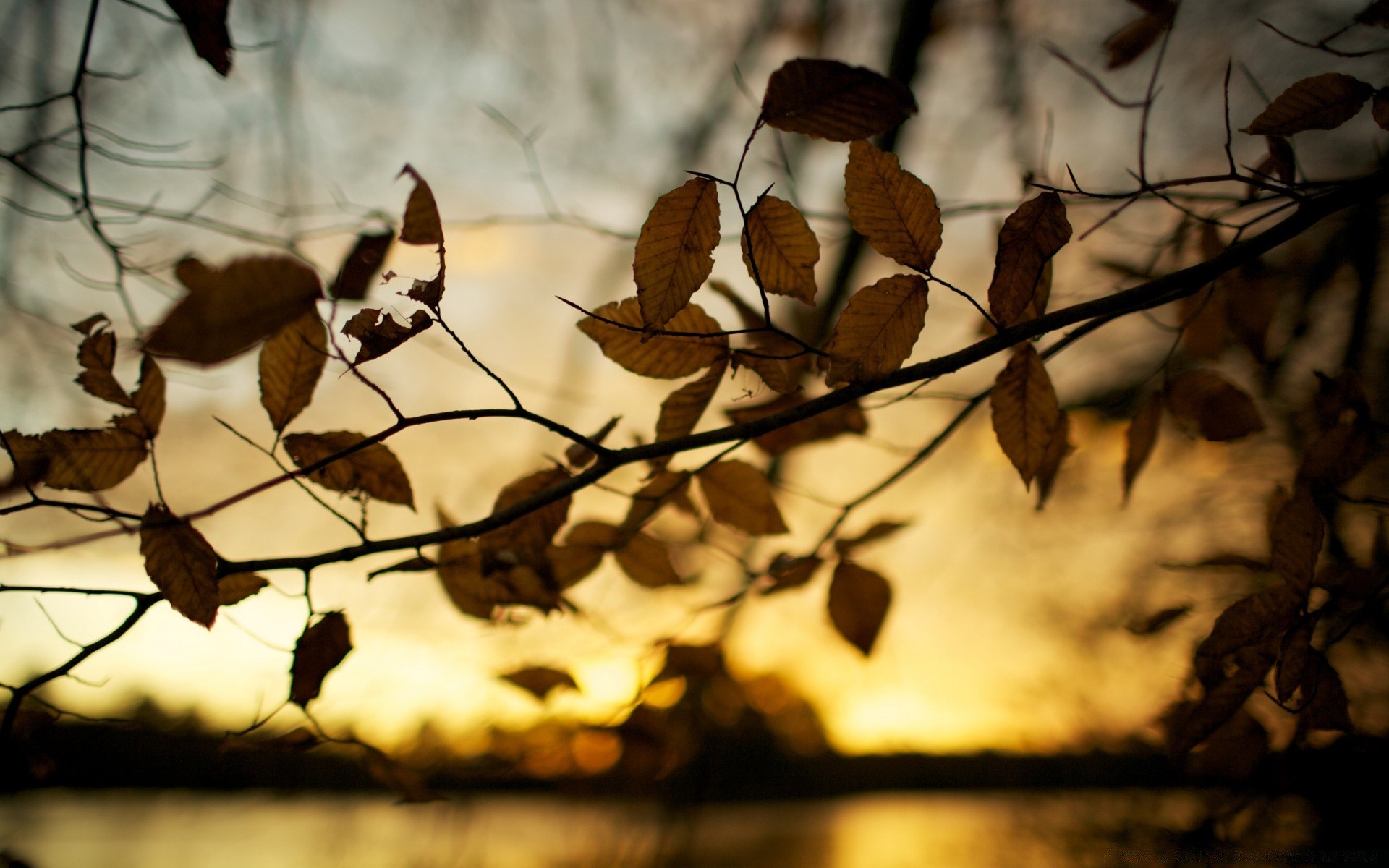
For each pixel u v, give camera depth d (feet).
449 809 5.88
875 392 2.54
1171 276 2.57
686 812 5.88
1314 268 3.99
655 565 3.13
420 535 2.62
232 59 2.66
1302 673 2.73
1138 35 2.93
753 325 3.00
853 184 2.51
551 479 2.89
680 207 2.44
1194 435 3.11
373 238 2.42
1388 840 3.28
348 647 2.76
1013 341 2.54
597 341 2.68
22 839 5.68
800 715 7.57
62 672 2.57
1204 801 3.61
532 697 3.29
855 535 3.26
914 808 7.36
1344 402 2.94
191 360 2.25
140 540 2.59
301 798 6.63
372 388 2.45
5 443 2.62
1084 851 4.91
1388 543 2.89
